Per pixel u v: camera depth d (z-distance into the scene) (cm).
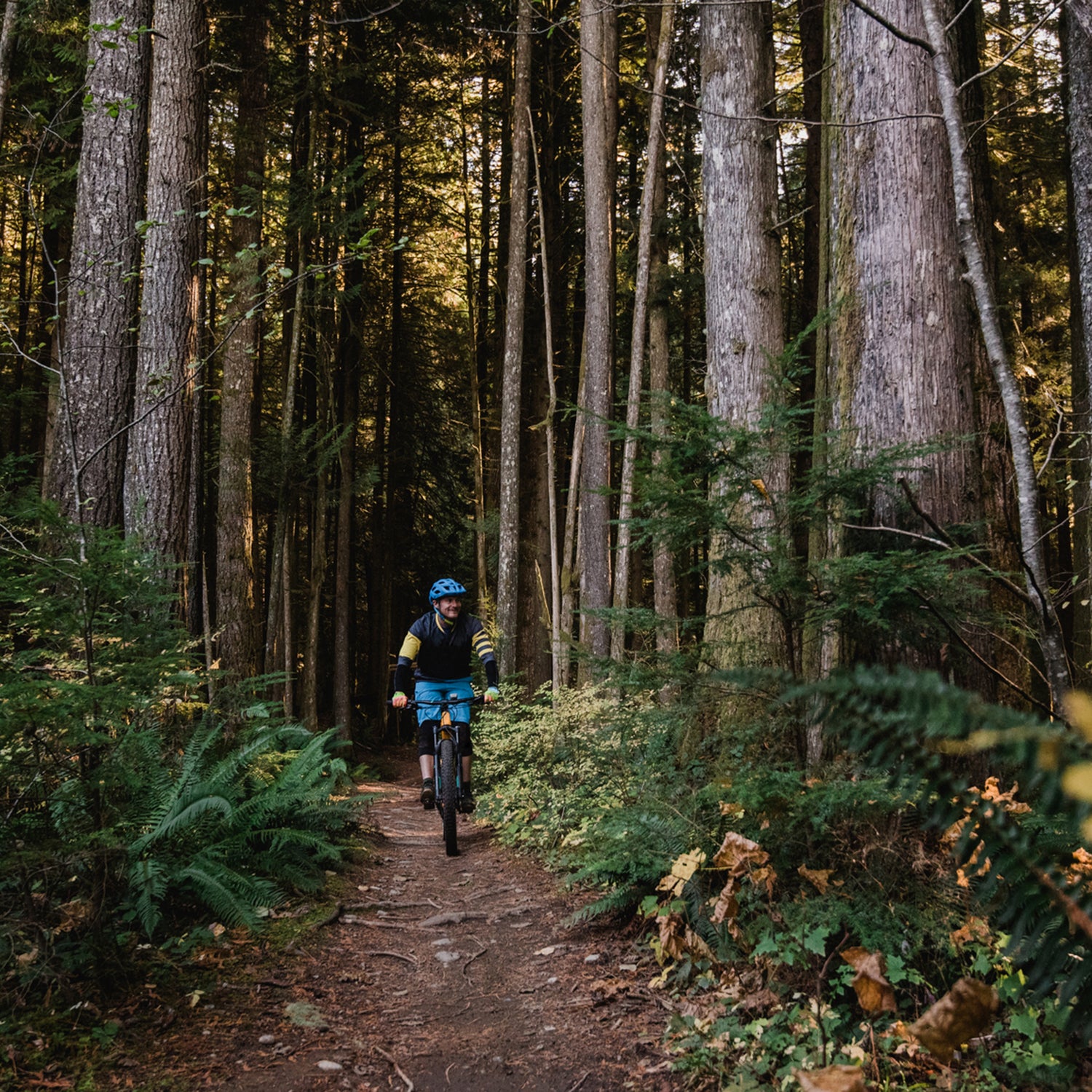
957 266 463
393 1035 350
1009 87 1209
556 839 646
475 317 2239
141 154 772
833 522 432
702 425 392
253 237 1252
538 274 1923
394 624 2677
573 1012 368
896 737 156
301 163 1576
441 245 2327
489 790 919
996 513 718
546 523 1839
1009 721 124
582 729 775
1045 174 1344
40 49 967
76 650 414
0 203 1477
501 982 411
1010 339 1002
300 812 577
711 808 430
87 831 386
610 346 1141
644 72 1575
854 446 455
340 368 1923
